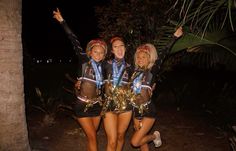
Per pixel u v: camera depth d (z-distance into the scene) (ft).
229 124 24.25
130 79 15.16
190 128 23.79
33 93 32.78
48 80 42.06
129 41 23.17
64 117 24.99
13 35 15.07
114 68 15.05
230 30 16.58
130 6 23.18
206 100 33.01
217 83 36.68
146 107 15.23
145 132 15.61
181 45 16.69
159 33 21.75
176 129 23.39
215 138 21.72
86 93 14.85
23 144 16.01
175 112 28.45
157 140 17.30
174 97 32.32
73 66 60.85
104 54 15.14
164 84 34.27
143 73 15.17
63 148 19.01
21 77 15.67
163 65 22.85
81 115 14.98
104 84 15.19
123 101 14.94
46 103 27.45
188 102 32.50
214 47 16.78
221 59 16.96
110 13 23.65
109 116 15.15
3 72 15.06
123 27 22.98
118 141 15.94
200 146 20.21
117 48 15.07
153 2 22.50
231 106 29.35
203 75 37.88
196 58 18.63
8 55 15.05
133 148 19.42
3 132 15.38
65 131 21.71
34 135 20.80
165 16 22.15
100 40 15.11
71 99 29.55
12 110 15.46
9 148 15.55
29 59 36.17
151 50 15.29
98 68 14.94
